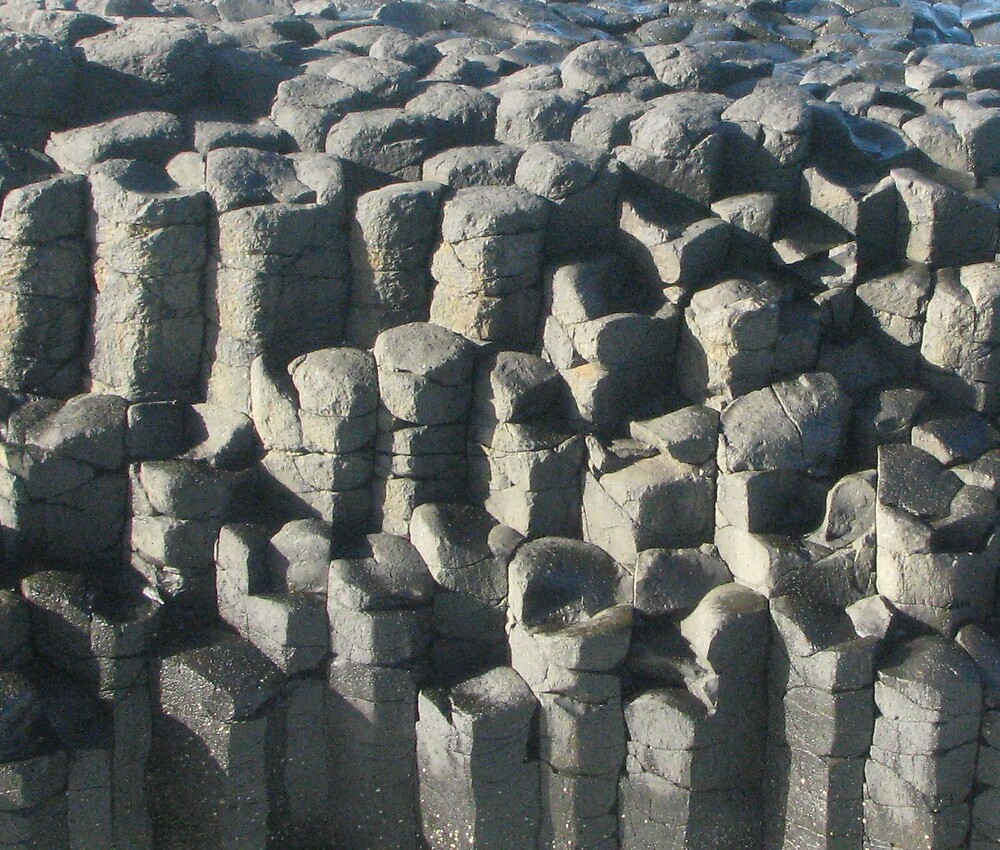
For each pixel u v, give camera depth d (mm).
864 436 15125
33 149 17156
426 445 15523
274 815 15531
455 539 15148
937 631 14219
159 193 15891
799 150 16203
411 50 19516
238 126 17203
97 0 20391
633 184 16422
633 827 14812
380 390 15445
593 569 14984
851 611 14312
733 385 15133
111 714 15055
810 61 21219
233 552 15336
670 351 15656
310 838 15727
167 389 16391
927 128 16656
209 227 16016
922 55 21203
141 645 15102
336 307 16500
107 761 14898
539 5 23328
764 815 14898
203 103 18125
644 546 14953
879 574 14359
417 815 15352
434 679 15148
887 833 14273
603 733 14516
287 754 15352
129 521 15945
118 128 16766
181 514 15484
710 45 21406
